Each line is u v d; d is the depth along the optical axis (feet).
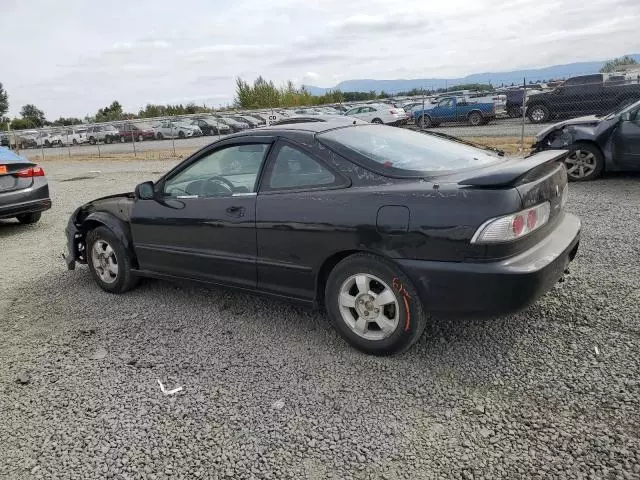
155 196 15.10
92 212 17.07
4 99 283.38
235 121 107.04
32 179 27.68
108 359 12.48
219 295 16.16
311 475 8.27
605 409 9.25
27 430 9.89
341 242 11.23
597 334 11.82
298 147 12.30
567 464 8.05
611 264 15.94
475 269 9.83
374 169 11.35
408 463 8.37
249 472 8.42
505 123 77.20
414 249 10.35
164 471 8.55
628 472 7.79
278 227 12.20
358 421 9.50
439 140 14.32
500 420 9.21
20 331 14.53
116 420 10.02
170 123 107.76
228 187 13.52
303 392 10.52
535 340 11.80
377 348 11.39
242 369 11.59
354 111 91.20
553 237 11.27
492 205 9.75
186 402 10.46
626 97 61.11
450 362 11.21
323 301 12.43
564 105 66.08
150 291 16.93
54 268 20.45
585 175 28.86
